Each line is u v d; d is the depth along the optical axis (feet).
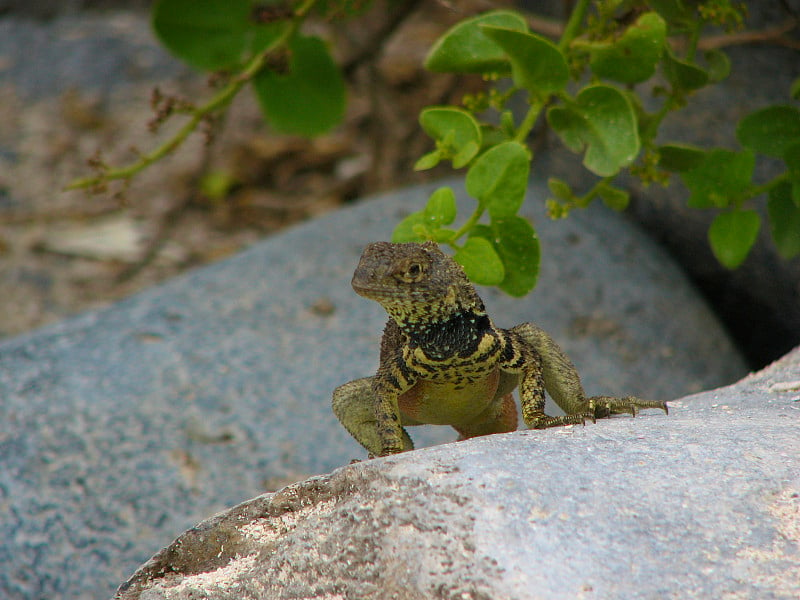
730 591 14.17
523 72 25.11
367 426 24.67
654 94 29.14
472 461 16.72
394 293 21.27
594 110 25.11
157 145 65.82
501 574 14.76
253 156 65.21
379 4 62.13
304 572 16.78
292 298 39.83
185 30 36.11
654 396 35.76
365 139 65.36
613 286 39.83
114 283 57.67
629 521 15.35
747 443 17.51
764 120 28.78
